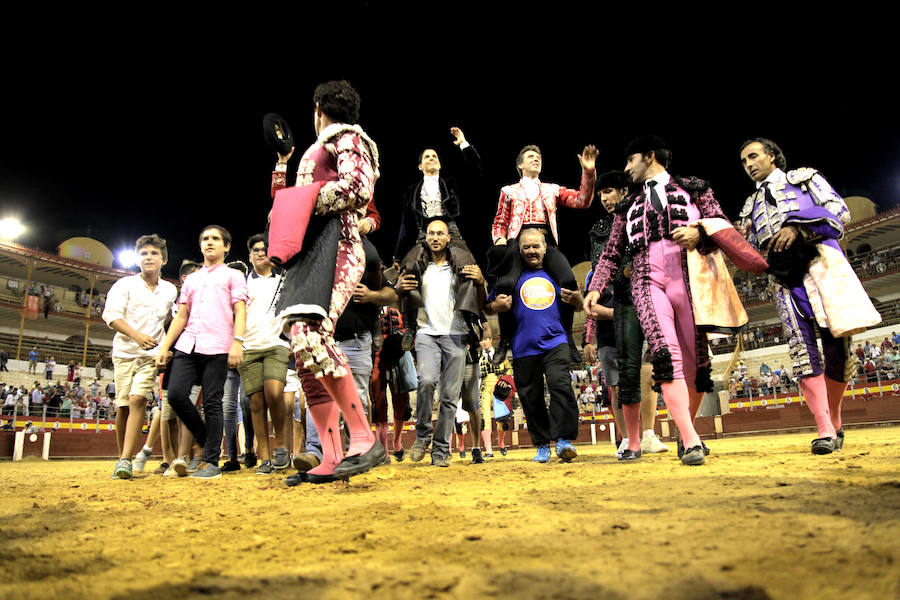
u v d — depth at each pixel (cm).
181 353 514
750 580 116
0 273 3794
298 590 126
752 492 220
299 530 196
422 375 567
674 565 129
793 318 432
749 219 481
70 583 138
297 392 748
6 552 171
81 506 289
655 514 189
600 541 155
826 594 107
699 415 1642
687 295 397
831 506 181
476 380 671
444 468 493
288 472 548
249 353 567
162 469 655
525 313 534
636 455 520
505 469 436
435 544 163
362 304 496
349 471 289
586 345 647
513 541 161
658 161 432
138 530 209
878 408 1498
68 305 4034
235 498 307
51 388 2664
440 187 666
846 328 403
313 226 302
